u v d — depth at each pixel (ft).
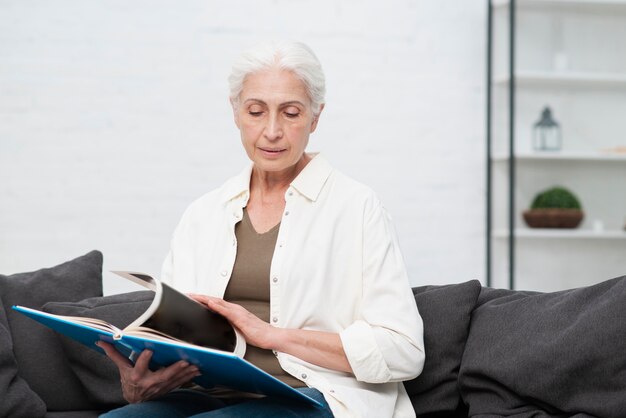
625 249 20.65
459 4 20.27
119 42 19.02
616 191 20.66
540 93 20.65
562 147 20.77
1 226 18.65
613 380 8.09
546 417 8.34
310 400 7.23
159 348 6.98
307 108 8.28
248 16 19.44
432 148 20.20
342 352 7.81
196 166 19.29
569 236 20.07
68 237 18.84
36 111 18.74
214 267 8.52
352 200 8.47
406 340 7.91
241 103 8.33
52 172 18.80
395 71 20.03
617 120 20.90
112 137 19.01
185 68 19.25
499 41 20.21
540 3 20.03
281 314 8.14
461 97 20.29
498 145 20.26
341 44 19.83
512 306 9.11
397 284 8.14
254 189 8.80
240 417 7.22
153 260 19.15
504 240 20.16
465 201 20.29
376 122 19.98
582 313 8.45
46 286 10.60
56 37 18.79
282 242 8.29
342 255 8.32
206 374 7.45
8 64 18.63
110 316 10.09
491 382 8.79
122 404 10.01
